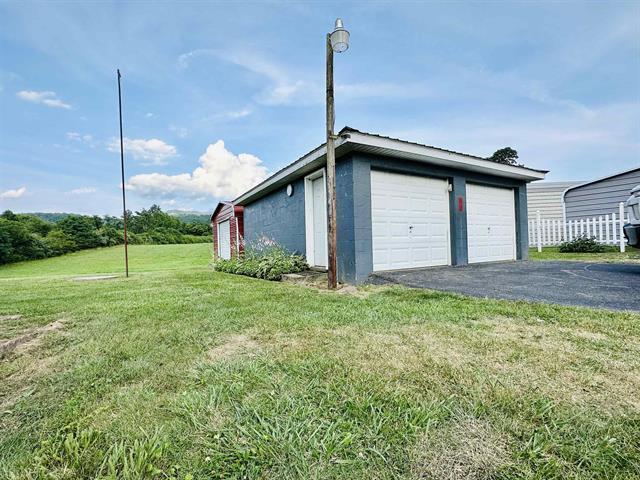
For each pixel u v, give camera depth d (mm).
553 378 1562
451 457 1069
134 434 1231
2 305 3943
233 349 2135
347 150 5020
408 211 5820
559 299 3131
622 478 969
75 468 1063
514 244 7508
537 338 2111
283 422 1278
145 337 2436
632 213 4035
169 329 2637
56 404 1499
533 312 2695
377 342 2123
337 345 2094
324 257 6465
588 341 2023
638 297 3045
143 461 1064
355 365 1771
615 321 2361
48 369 1904
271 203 8719
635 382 1512
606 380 1534
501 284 4016
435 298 3455
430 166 5984
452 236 6285
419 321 2574
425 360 1803
